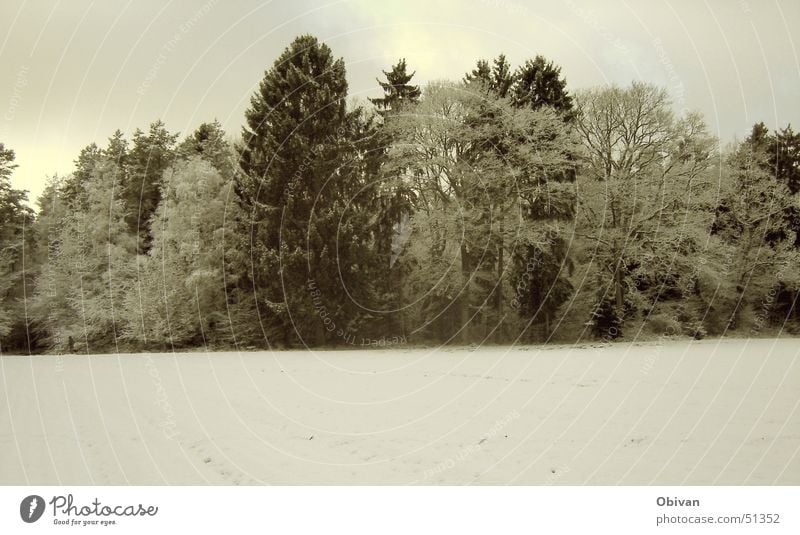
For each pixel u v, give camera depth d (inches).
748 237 2092.8
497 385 800.3
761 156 2103.8
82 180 2445.9
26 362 1359.5
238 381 904.9
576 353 1342.3
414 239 1902.1
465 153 1859.0
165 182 2069.4
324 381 899.4
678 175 1831.9
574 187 1868.8
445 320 1891.0
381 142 1916.8
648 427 492.4
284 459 441.7
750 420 508.4
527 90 1963.6
